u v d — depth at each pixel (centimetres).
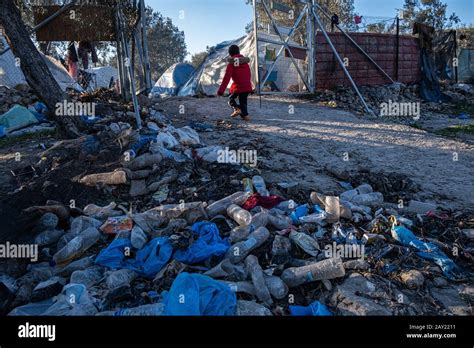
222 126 915
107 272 391
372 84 1582
